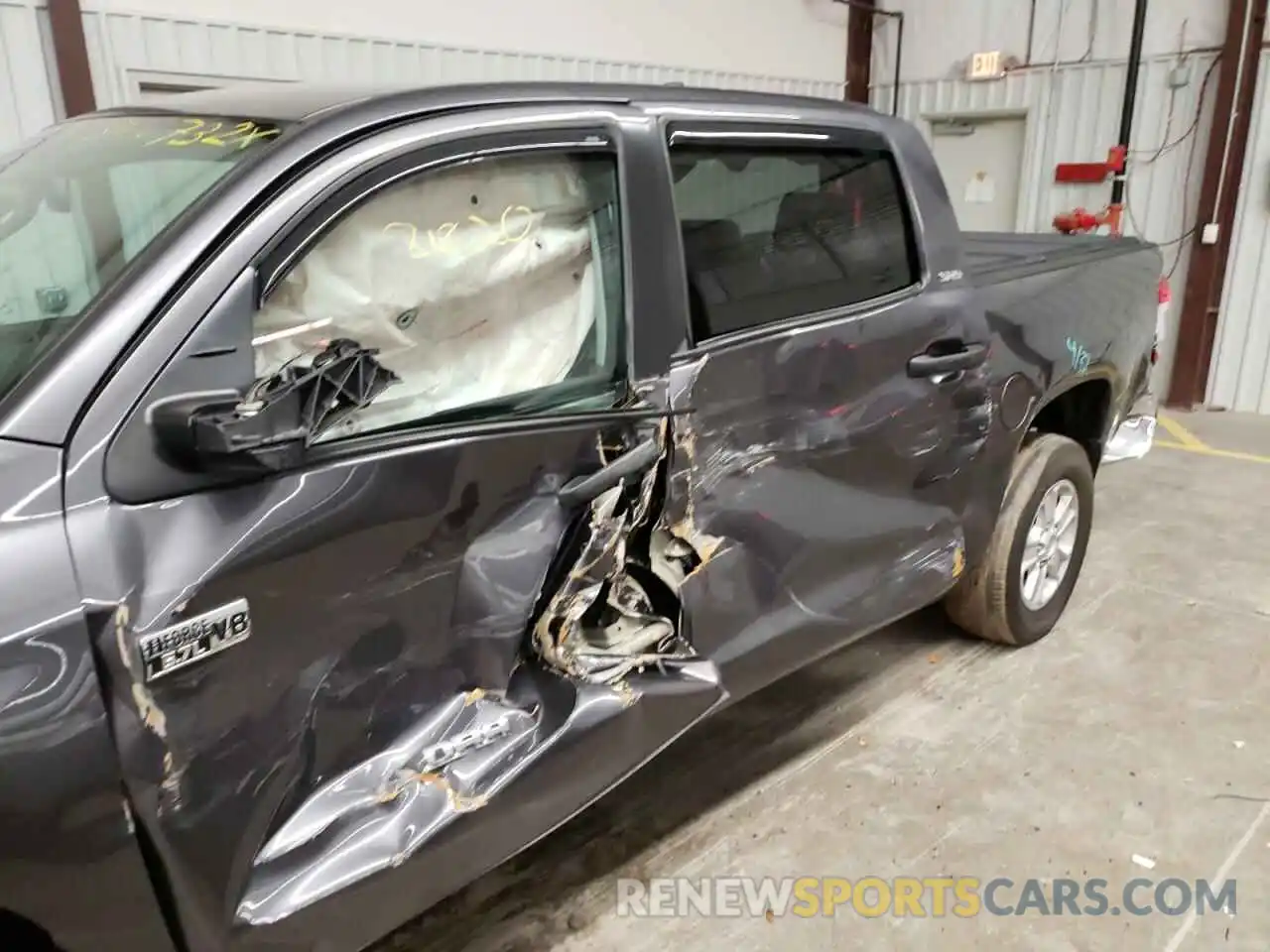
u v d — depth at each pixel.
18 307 1.54
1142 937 2.22
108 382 1.35
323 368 1.44
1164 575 4.13
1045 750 2.92
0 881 1.22
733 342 2.19
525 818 1.86
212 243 1.45
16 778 1.21
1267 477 5.50
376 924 1.65
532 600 1.88
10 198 1.85
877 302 2.56
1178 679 3.30
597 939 2.22
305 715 1.56
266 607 1.46
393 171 1.64
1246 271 6.95
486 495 1.76
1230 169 6.81
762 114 2.32
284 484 1.48
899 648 3.56
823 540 2.48
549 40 6.38
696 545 2.16
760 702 3.21
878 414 2.56
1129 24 7.10
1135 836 2.54
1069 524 3.51
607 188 1.99
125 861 1.33
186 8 4.87
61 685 1.24
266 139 1.66
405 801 1.69
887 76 8.59
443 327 1.77
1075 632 3.65
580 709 1.95
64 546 1.27
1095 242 3.80
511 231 1.84
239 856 1.48
